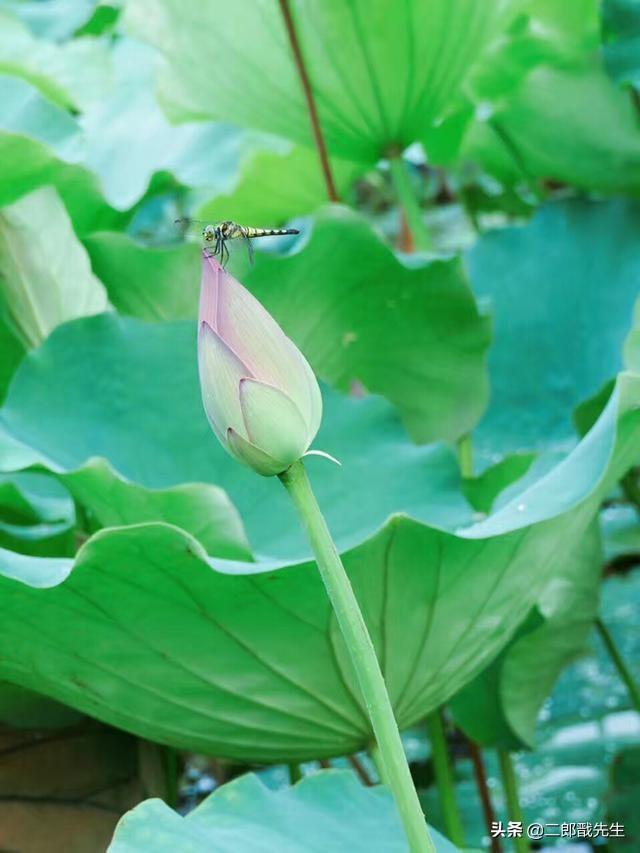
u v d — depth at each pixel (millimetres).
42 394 1638
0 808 1522
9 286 1716
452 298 1774
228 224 1354
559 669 1734
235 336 1191
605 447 1394
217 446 1669
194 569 1308
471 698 1715
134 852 1258
